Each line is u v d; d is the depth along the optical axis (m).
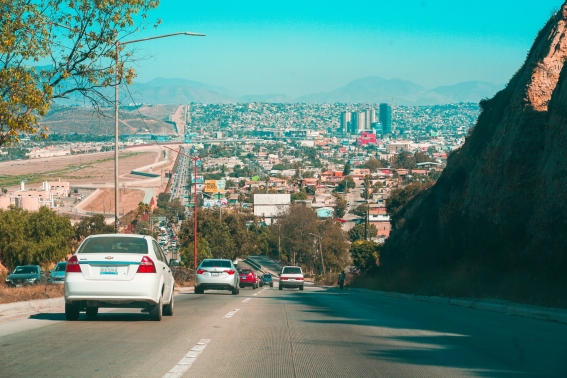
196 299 25.34
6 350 10.00
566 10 34.44
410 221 50.62
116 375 8.17
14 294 19.33
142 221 94.50
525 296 20.44
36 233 50.47
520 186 28.72
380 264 53.25
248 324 14.34
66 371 8.38
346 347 10.91
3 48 18.27
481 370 8.91
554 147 25.89
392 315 17.72
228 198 180.12
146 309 14.27
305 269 107.62
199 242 66.75
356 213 135.00
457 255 33.94
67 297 13.33
